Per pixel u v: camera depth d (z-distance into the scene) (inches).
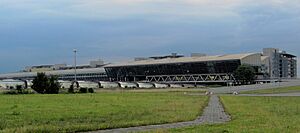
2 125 1120.2
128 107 1962.4
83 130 1042.1
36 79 4005.9
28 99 2603.3
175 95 3912.4
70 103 2215.8
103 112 1626.5
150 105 2160.4
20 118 1332.4
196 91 5324.8
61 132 997.8
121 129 1074.7
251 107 2092.8
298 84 6727.4
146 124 1193.4
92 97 3034.0
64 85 5910.4
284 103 2504.9
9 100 2463.1
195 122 1283.2
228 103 2571.4
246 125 1093.8
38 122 1218.6
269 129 978.1
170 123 1239.5
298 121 1211.9
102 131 1034.1
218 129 995.3
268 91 5487.2
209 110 1923.0
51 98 2768.2
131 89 6338.6
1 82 6314.0
